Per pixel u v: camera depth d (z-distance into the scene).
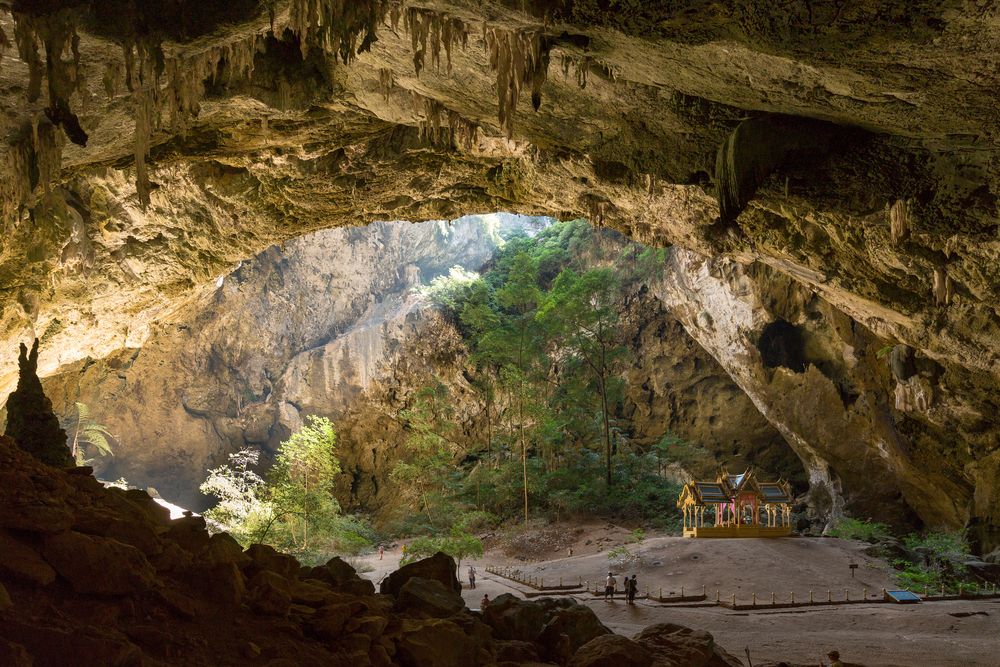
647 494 46.06
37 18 9.65
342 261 57.50
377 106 16.25
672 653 9.59
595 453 49.66
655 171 15.43
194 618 6.35
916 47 8.78
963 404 29.84
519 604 10.05
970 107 10.49
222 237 27.41
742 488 37.16
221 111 16.58
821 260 23.45
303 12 9.82
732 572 29.83
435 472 50.34
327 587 8.64
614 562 33.09
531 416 49.34
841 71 9.73
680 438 49.00
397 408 53.53
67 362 32.91
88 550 5.96
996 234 13.13
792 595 26.41
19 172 14.20
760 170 12.37
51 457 8.78
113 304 30.11
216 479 41.47
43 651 5.07
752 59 10.27
